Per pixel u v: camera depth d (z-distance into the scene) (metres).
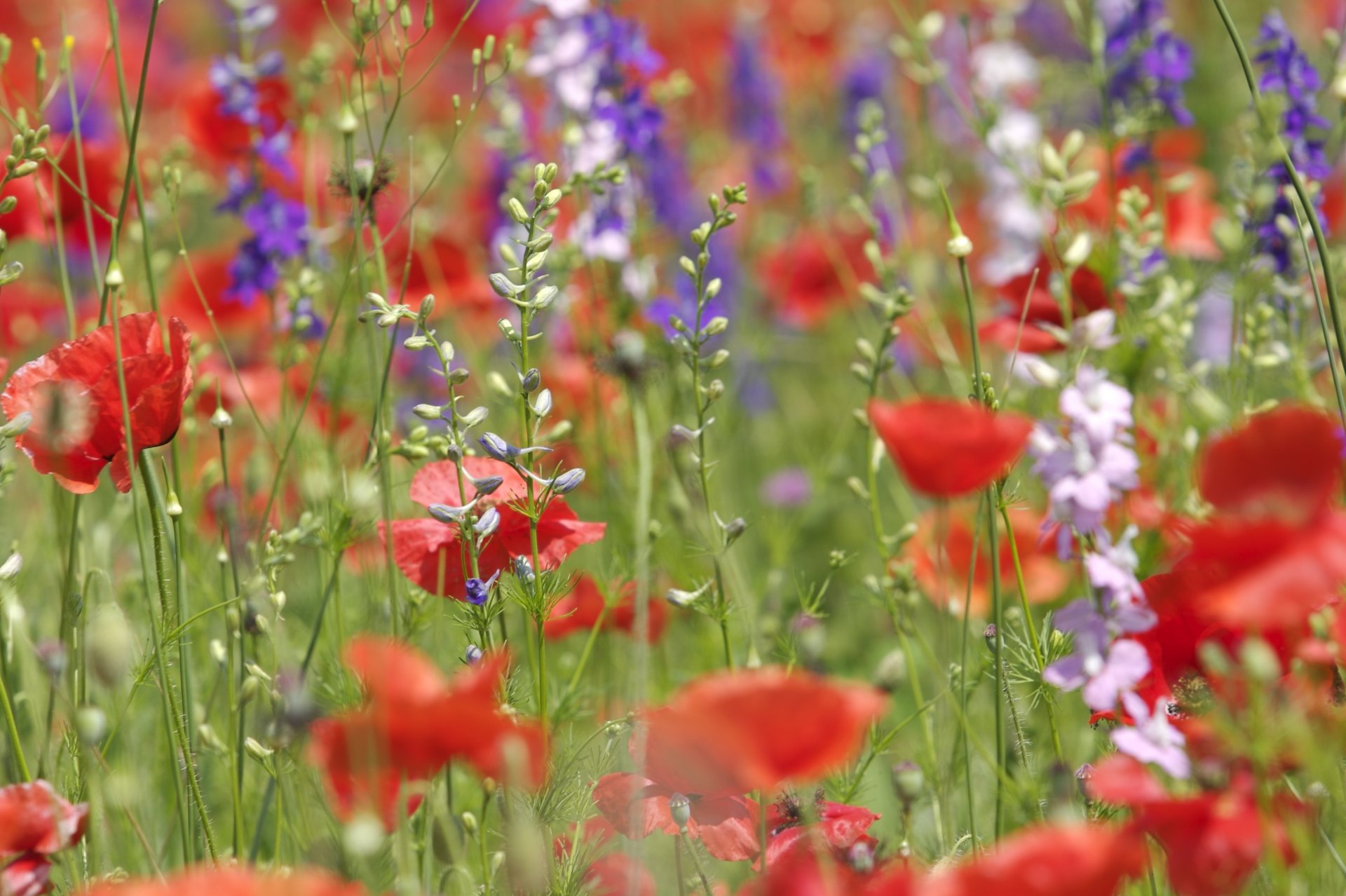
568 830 1.85
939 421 1.68
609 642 2.03
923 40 2.46
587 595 1.97
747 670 1.89
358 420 2.22
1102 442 1.71
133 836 1.90
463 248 2.29
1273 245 2.00
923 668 2.21
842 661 2.34
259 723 1.88
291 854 1.91
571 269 2.20
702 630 2.07
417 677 1.68
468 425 1.82
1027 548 2.00
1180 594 1.74
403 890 1.73
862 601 2.29
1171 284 2.04
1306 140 1.99
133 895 1.67
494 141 2.38
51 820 1.72
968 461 1.69
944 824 1.89
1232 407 2.00
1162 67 2.16
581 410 2.23
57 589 2.05
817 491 2.51
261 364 2.31
